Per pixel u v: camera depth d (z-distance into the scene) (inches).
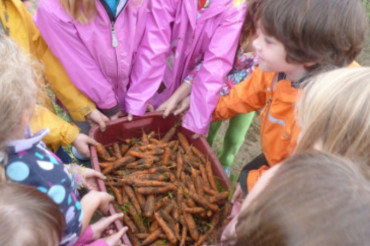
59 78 91.3
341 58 64.1
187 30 93.3
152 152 89.0
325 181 29.8
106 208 79.5
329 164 31.9
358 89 46.1
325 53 62.2
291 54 63.8
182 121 94.5
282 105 72.9
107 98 95.0
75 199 65.0
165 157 88.1
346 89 46.8
